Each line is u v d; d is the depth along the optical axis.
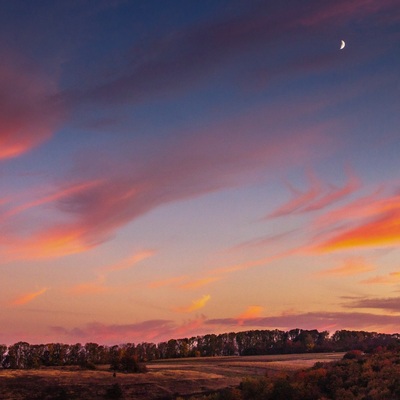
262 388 80.88
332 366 88.31
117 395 92.75
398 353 89.12
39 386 94.56
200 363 148.75
